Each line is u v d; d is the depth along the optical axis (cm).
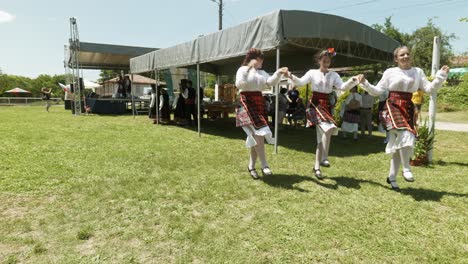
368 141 789
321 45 802
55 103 3269
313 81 394
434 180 421
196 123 1141
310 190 376
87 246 244
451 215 303
